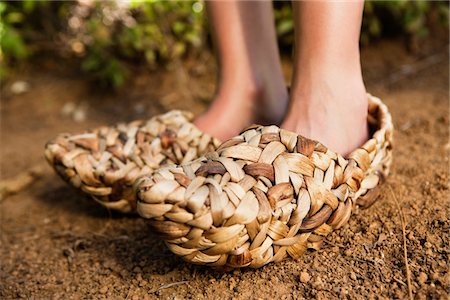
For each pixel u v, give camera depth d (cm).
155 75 130
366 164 59
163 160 67
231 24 71
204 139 67
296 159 54
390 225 63
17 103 132
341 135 61
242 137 57
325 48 61
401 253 59
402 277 56
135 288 61
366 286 56
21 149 108
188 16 122
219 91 73
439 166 73
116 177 66
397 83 111
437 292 54
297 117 62
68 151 68
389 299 54
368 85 114
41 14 136
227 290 58
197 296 58
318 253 60
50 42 139
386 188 69
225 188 52
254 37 72
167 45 125
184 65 131
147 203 50
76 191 70
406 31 124
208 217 50
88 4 131
